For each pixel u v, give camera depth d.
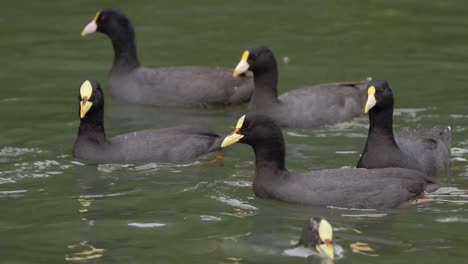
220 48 22.89
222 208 13.91
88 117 16.30
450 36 23.55
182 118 19.06
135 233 12.88
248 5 26.58
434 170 15.32
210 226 13.15
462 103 18.84
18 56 22.44
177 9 26.17
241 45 23.09
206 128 17.11
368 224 13.16
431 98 19.20
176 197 14.38
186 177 15.37
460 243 12.37
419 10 25.89
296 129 18.19
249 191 14.69
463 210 13.65
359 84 19.50
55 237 12.73
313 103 18.55
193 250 12.22
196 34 23.97
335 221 13.29
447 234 12.71
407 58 22.00
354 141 17.17
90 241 12.57
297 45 23.05
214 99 20.05
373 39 23.45
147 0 27.00
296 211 13.77
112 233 12.88
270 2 26.84
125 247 12.36
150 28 24.44
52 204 14.04
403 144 15.59
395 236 12.66
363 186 13.96
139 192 14.62
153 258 11.95
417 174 14.44
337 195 13.90
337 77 20.77
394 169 14.40
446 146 15.91
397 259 11.81
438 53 22.30
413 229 12.93
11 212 13.70
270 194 14.25
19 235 12.80
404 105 18.80
